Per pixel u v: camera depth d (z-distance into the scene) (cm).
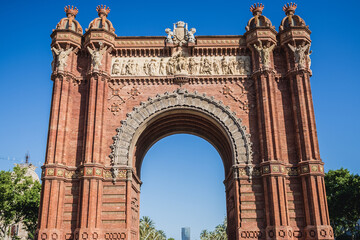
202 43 4872
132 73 4788
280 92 4666
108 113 4634
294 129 4456
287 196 4216
